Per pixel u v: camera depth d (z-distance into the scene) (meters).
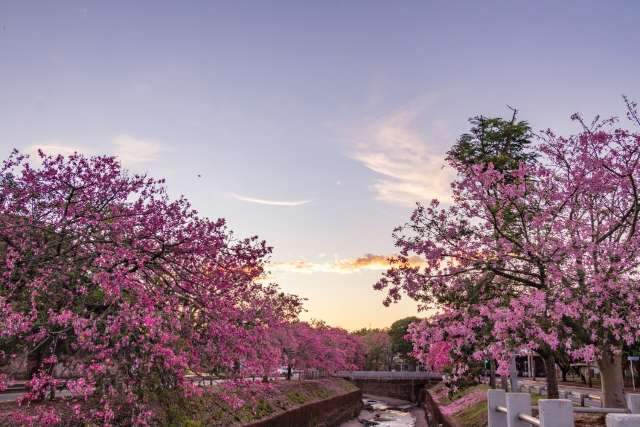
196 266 14.45
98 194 13.71
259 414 26.03
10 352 11.69
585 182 12.83
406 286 14.00
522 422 7.32
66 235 12.93
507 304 13.83
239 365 14.93
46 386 11.45
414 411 65.19
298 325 54.09
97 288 12.67
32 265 12.24
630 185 12.66
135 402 12.67
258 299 16.42
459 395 38.06
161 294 13.14
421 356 15.15
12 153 13.34
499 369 12.03
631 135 12.65
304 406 34.19
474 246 13.83
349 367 80.69
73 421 12.48
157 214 14.07
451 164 15.19
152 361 12.19
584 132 13.25
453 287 14.16
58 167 13.52
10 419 11.94
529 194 13.76
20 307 11.85
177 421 18.08
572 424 5.87
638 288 11.78
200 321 14.11
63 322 10.80
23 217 13.02
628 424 4.41
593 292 11.70
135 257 12.65
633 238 11.96
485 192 13.66
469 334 12.92
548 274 12.38
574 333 12.25
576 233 12.62
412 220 14.36
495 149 23.45
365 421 51.69
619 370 12.89
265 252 14.85
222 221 14.70
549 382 16.64
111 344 11.76
